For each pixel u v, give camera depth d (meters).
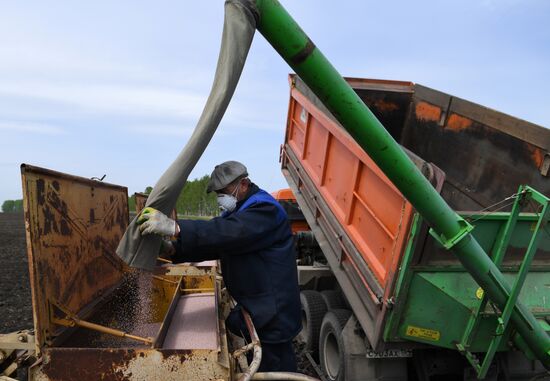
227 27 1.69
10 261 10.30
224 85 1.74
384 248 3.21
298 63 1.65
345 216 4.00
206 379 1.90
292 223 7.21
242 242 2.41
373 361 3.51
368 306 3.42
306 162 5.34
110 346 2.51
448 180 5.23
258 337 2.50
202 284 3.54
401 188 1.96
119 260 3.38
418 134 5.93
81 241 2.58
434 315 2.93
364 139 1.81
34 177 1.98
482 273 2.27
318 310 4.88
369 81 6.12
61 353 1.86
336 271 4.19
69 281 2.34
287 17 1.62
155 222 1.89
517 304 2.47
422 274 2.87
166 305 3.51
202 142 1.82
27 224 1.91
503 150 4.35
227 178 2.64
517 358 3.34
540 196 2.45
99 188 3.00
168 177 1.87
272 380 2.05
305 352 4.89
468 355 2.88
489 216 2.76
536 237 2.38
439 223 2.06
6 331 5.21
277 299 2.56
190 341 2.23
